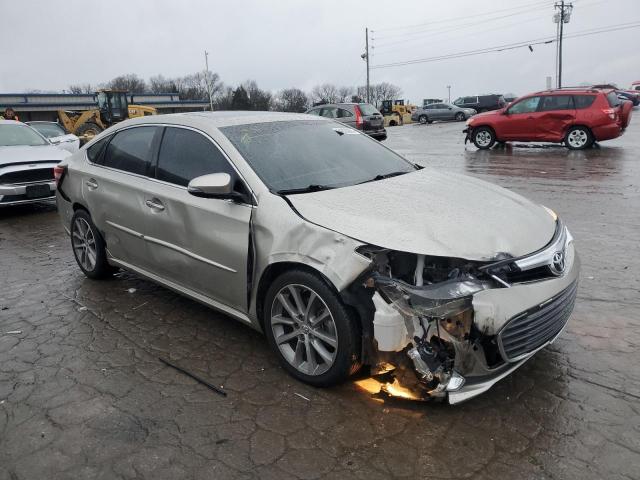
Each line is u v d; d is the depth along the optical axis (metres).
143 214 4.23
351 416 3.00
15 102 55.91
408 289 2.78
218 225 3.60
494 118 16.30
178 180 4.02
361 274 2.89
